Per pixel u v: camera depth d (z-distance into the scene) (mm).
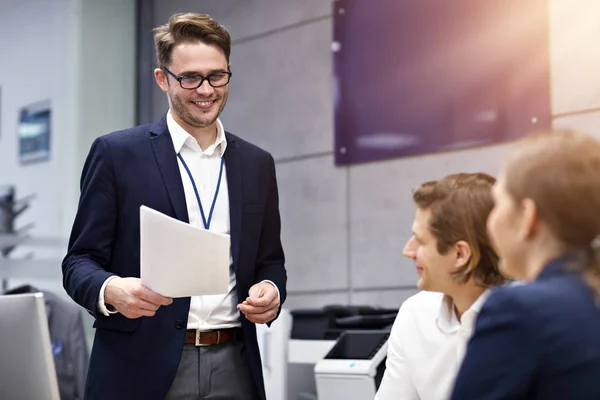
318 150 4695
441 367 1744
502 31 3963
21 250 5324
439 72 4180
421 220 1528
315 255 4648
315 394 3154
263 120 4977
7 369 1761
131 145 2039
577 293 996
